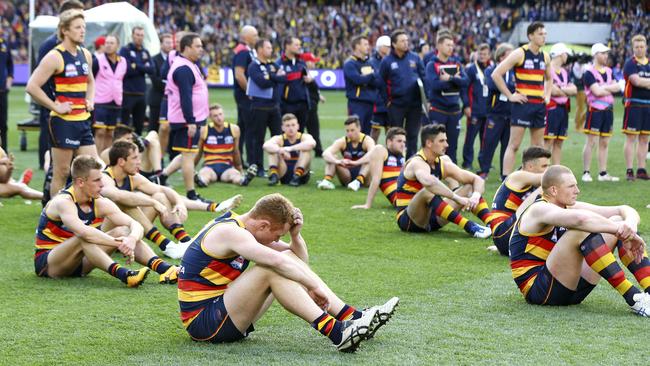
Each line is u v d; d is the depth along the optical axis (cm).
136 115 2508
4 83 2475
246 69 2427
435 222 1540
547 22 7425
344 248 1406
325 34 7550
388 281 1173
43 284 1146
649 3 7269
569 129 3922
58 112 1505
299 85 2397
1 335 913
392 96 2288
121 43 2977
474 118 2458
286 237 1491
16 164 2484
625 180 2247
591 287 1010
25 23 6906
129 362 820
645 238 1449
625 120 2219
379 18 7750
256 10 7625
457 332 922
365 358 830
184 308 877
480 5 7900
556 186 1012
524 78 2006
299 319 985
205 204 1547
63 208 1126
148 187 1355
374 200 1936
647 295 977
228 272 872
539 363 813
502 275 1209
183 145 1892
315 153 2788
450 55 2269
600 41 7350
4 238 1460
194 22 7412
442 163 1555
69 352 854
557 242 1002
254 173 2148
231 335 868
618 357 830
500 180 2280
